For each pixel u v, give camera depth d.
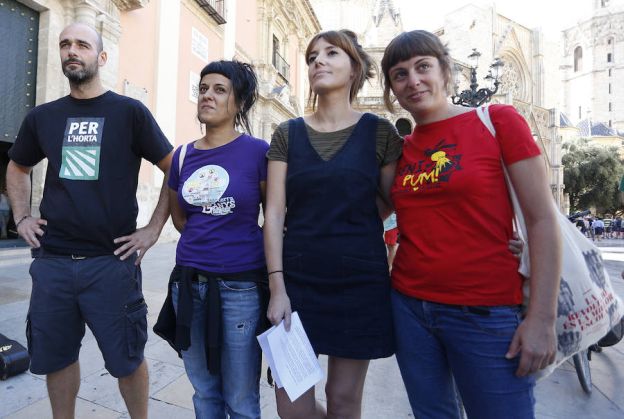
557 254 1.18
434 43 1.41
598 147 34.38
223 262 1.59
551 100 41.47
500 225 1.27
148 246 1.85
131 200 1.83
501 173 1.28
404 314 1.44
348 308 1.42
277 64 17.94
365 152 1.47
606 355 3.40
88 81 1.77
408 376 1.45
